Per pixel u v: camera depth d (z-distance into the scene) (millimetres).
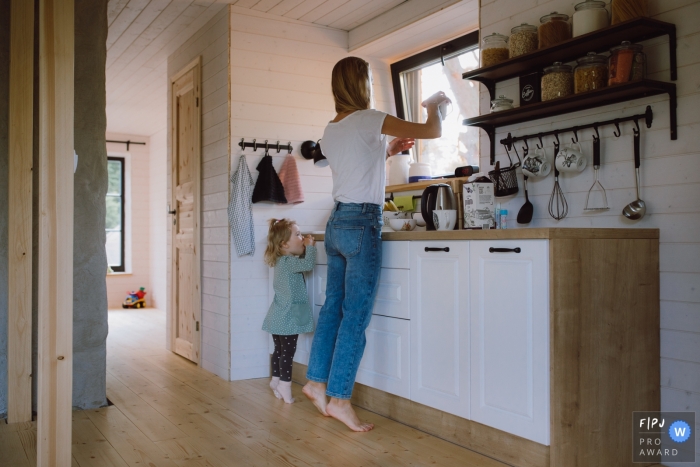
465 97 3902
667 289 2430
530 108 2746
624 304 2340
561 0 2807
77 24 3213
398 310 2830
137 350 5051
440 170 4090
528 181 2938
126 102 6586
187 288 4676
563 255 2160
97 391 3266
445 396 2584
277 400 3395
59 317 2141
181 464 2396
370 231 2750
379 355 2953
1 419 3045
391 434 2742
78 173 3223
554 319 2133
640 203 2477
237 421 2977
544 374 2162
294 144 4145
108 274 8289
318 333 2988
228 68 3928
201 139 4363
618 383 2322
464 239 2477
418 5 3686
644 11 2408
